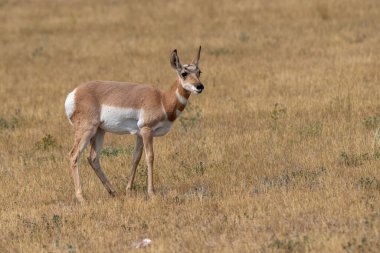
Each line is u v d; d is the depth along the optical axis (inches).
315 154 1849.2
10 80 3176.7
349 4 4035.4
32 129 2348.7
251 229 1352.1
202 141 2046.0
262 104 2440.9
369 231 1268.5
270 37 3627.0
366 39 3385.8
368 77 2662.4
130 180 1674.5
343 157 1761.8
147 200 1587.1
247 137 2044.8
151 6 4554.6
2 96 2886.3
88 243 1353.3
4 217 1534.2
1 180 1807.3
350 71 2746.1
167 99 1622.8
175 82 1628.9
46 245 1359.5
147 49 3597.4
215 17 4170.8
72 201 1656.0
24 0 5032.0
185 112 2423.7
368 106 2279.8
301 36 3590.1
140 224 1438.2
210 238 1327.5
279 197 1513.3
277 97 2522.1
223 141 2038.6
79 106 1633.9
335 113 2256.4
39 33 4133.9
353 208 1389.0
